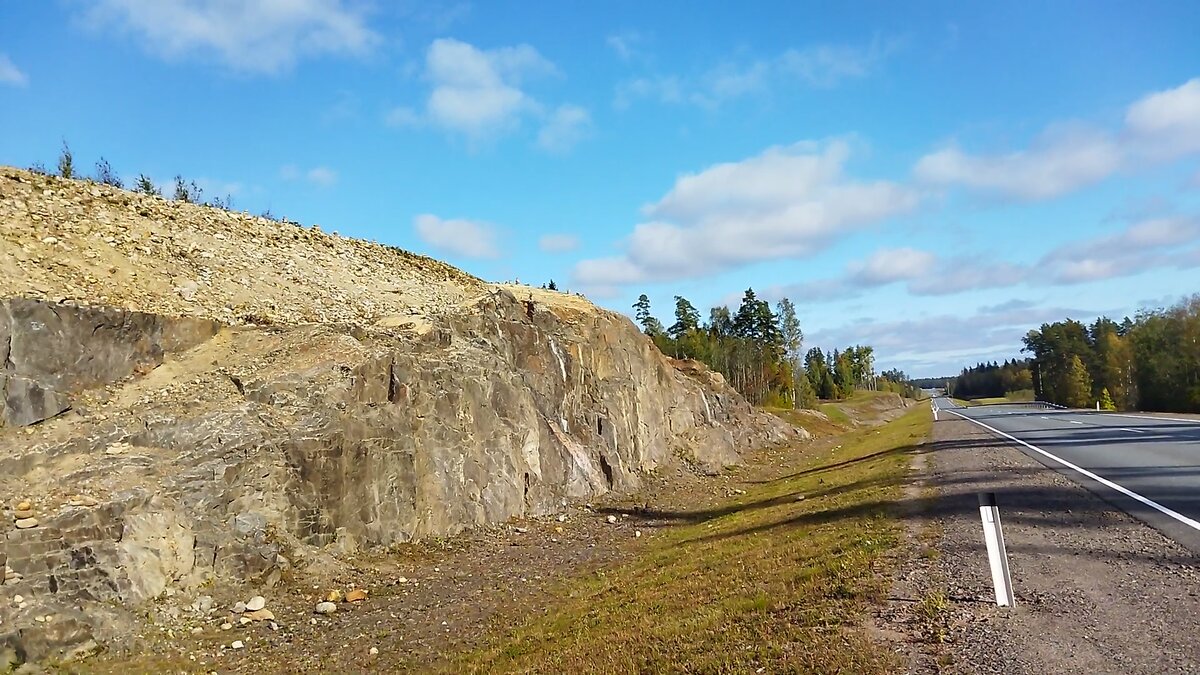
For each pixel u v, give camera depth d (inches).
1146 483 557.0
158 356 631.8
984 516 304.5
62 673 376.2
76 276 652.7
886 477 775.7
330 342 719.7
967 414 2289.6
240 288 791.1
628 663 303.7
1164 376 2359.7
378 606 527.2
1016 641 253.8
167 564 471.2
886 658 249.3
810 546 465.1
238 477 546.9
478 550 702.5
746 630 307.1
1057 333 4037.9
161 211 879.7
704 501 1022.4
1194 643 239.9
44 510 441.4
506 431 872.9
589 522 878.4
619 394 1226.0
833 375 5221.5
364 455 645.3
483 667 370.3
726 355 3248.0
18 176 767.1
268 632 468.1
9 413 508.4
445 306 999.0
